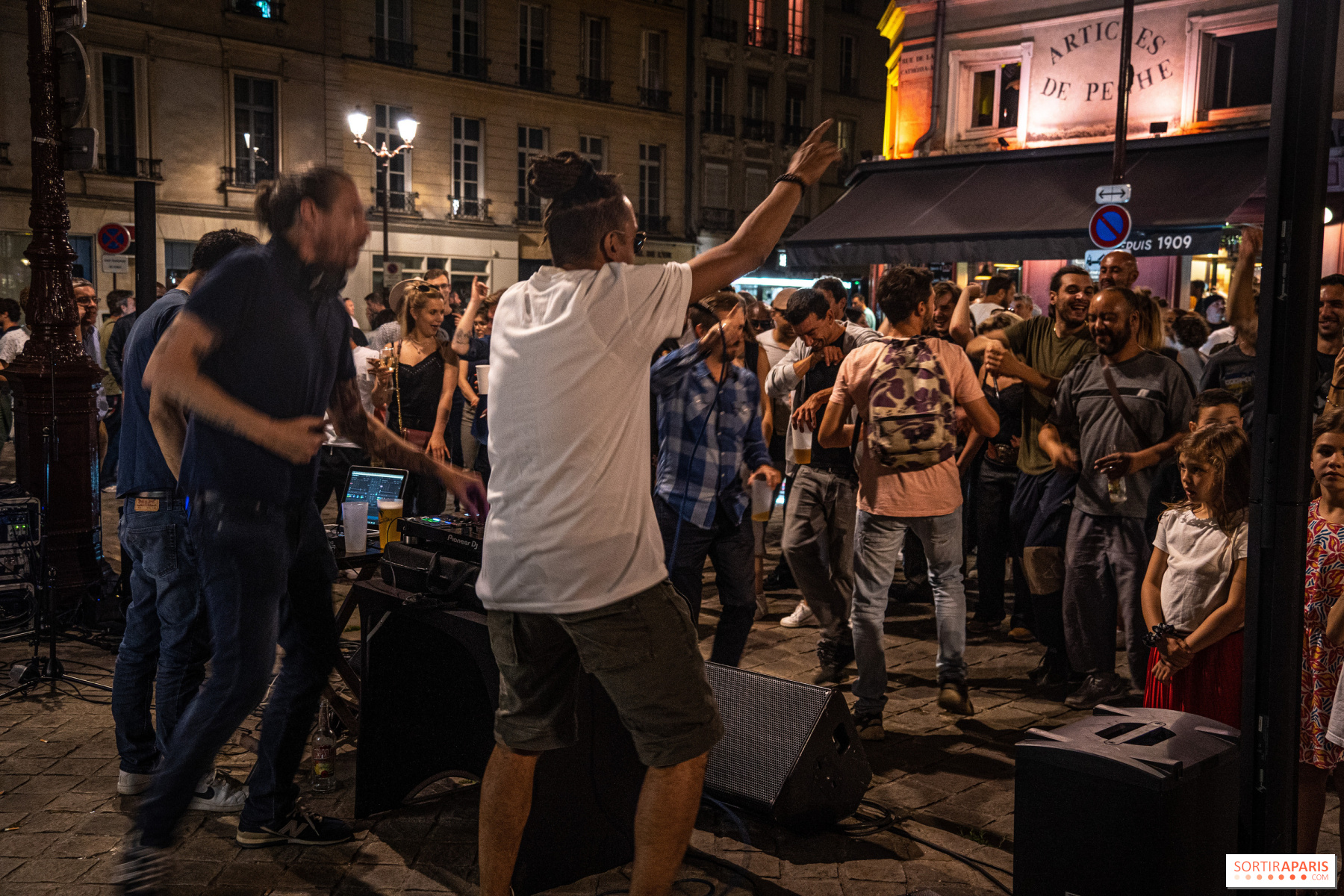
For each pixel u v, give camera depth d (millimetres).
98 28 23391
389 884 2973
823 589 4824
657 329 2311
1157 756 2312
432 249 29141
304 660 3033
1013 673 5047
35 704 4449
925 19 15938
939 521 4223
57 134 5664
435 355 5887
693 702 2363
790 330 6172
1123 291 4336
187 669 3395
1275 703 2227
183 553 3275
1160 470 4422
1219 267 14805
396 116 28266
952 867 3146
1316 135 2078
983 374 5574
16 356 5594
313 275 2596
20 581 5570
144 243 6016
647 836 2363
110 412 9953
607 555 2258
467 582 3088
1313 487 2891
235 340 2473
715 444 3848
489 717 3406
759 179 36844
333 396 2879
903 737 4199
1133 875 2277
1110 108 14359
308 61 26547
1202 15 13500
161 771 2463
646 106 33344
